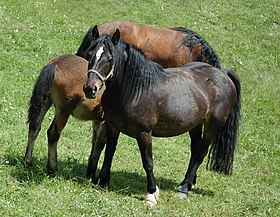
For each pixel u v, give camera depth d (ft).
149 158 34.58
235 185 42.88
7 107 49.37
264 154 53.67
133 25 51.21
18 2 81.41
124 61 33.04
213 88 37.86
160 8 88.84
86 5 85.56
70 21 80.69
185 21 86.48
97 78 31.48
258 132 59.31
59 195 32.58
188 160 47.37
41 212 29.68
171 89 34.99
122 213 31.73
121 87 33.04
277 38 87.76
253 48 83.30
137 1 89.76
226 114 38.86
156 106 34.09
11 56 62.80
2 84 54.19
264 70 78.13
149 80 33.94
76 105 35.70
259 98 69.51
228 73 40.65
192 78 37.09
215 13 91.30
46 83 34.55
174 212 33.96
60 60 35.60
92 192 34.32
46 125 47.57
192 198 37.86
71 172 37.37
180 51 50.39
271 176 47.03
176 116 35.06
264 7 96.17
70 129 47.98
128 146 47.67
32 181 33.58
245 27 88.99
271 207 37.76
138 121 33.65
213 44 81.20
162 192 37.70
